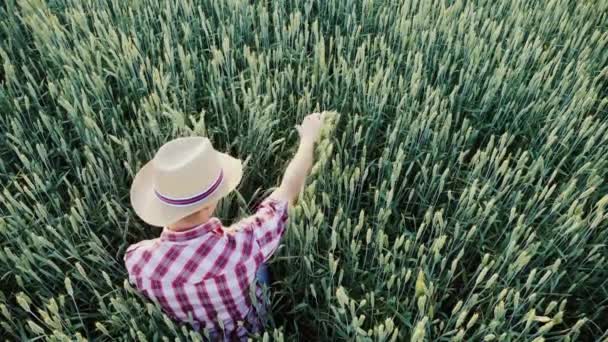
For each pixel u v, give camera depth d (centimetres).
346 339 234
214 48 347
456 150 301
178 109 329
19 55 400
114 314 241
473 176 280
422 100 362
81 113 326
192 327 238
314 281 267
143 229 297
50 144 346
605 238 282
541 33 388
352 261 258
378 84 347
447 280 276
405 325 255
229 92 353
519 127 345
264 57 390
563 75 326
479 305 254
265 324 243
